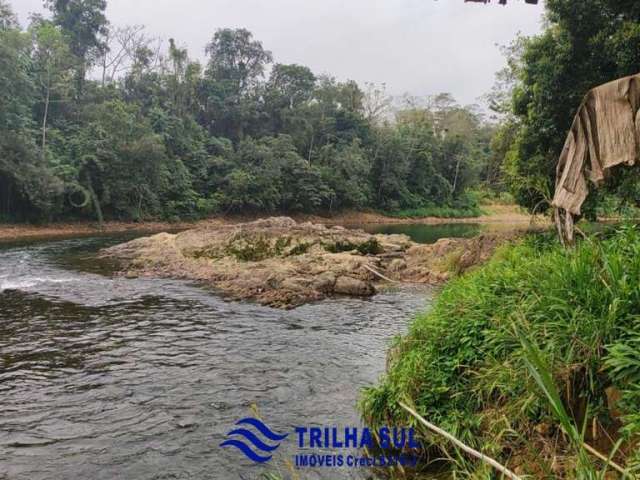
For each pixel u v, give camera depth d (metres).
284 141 52.34
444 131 69.94
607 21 11.68
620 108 5.25
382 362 8.46
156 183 41.00
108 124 38.59
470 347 5.30
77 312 12.22
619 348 3.67
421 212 60.56
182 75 51.78
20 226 33.00
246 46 60.72
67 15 47.03
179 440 5.75
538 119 13.07
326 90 60.88
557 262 5.34
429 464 4.84
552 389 2.69
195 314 12.14
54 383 7.54
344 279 15.21
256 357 8.80
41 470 5.13
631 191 9.99
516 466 3.97
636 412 3.45
